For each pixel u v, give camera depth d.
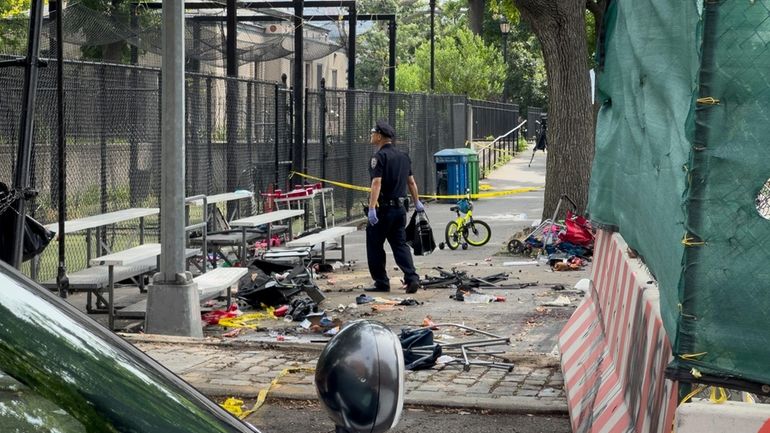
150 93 29.08
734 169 7.42
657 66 9.55
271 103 37.69
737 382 7.47
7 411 4.30
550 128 35.47
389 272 30.30
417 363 16.75
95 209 27.03
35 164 24.02
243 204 35.03
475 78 92.00
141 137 28.75
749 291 7.40
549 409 14.38
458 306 24.31
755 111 7.37
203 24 48.84
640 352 10.12
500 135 90.50
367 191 46.41
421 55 93.69
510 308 24.00
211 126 32.59
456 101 64.44
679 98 8.44
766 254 7.35
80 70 26.19
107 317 22.33
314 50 60.22
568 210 34.41
